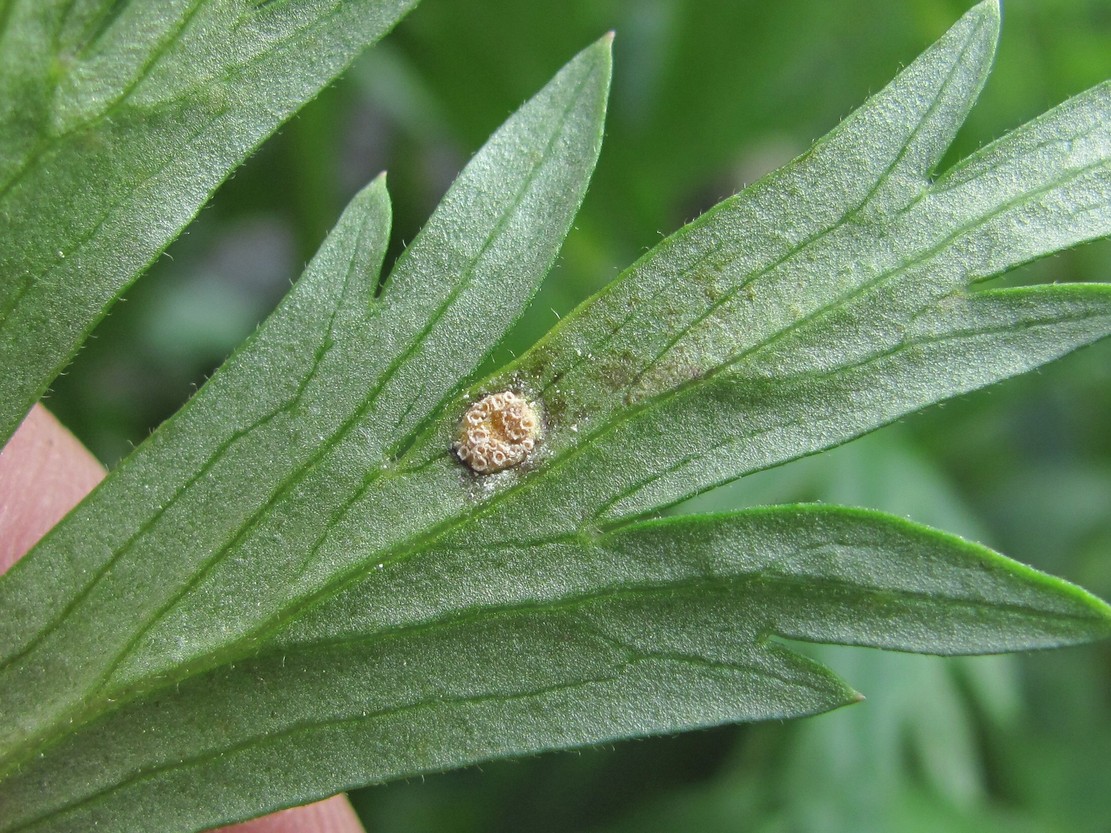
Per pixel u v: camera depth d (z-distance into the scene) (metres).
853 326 0.05
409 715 0.05
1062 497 0.10
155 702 0.05
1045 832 0.09
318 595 0.05
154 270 0.10
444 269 0.05
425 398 0.05
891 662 0.09
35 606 0.05
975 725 0.10
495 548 0.05
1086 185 0.05
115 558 0.05
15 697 0.05
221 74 0.05
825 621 0.05
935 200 0.05
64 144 0.05
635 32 0.10
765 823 0.08
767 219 0.05
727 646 0.05
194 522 0.05
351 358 0.05
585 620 0.05
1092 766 0.09
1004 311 0.05
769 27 0.10
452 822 0.09
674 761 0.09
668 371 0.05
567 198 0.05
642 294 0.05
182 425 0.05
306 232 0.10
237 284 0.12
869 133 0.05
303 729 0.05
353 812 0.08
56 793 0.05
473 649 0.05
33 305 0.05
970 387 0.05
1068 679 0.10
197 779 0.05
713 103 0.10
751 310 0.05
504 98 0.10
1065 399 0.11
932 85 0.05
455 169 0.11
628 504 0.05
